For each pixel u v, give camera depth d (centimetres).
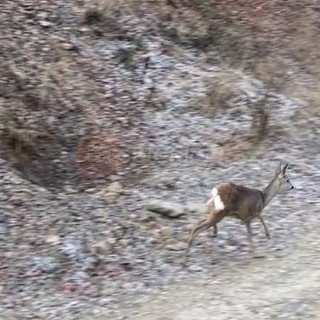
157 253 1249
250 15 2477
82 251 1227
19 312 1053
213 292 1111
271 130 1897
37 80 1911
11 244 1239
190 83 2091
